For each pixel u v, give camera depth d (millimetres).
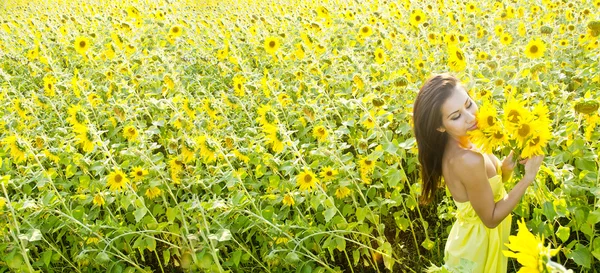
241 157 3211
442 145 2014
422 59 5012
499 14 6121
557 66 4465
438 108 1903
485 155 2068
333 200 2979
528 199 2725
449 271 1511
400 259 3109
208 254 2496
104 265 2596
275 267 2908
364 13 7367
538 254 1020
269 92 4652
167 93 5004
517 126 1666
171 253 3285
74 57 7258
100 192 3092
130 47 5863
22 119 4715
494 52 4570
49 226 2873
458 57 3557
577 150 2531
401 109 3580
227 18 9242
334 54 5324
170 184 3266
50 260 2941
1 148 4211
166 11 9109
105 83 5984
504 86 3834
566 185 2324
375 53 4754
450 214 2879
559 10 5781
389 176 2740
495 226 2006
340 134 3275
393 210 3500
